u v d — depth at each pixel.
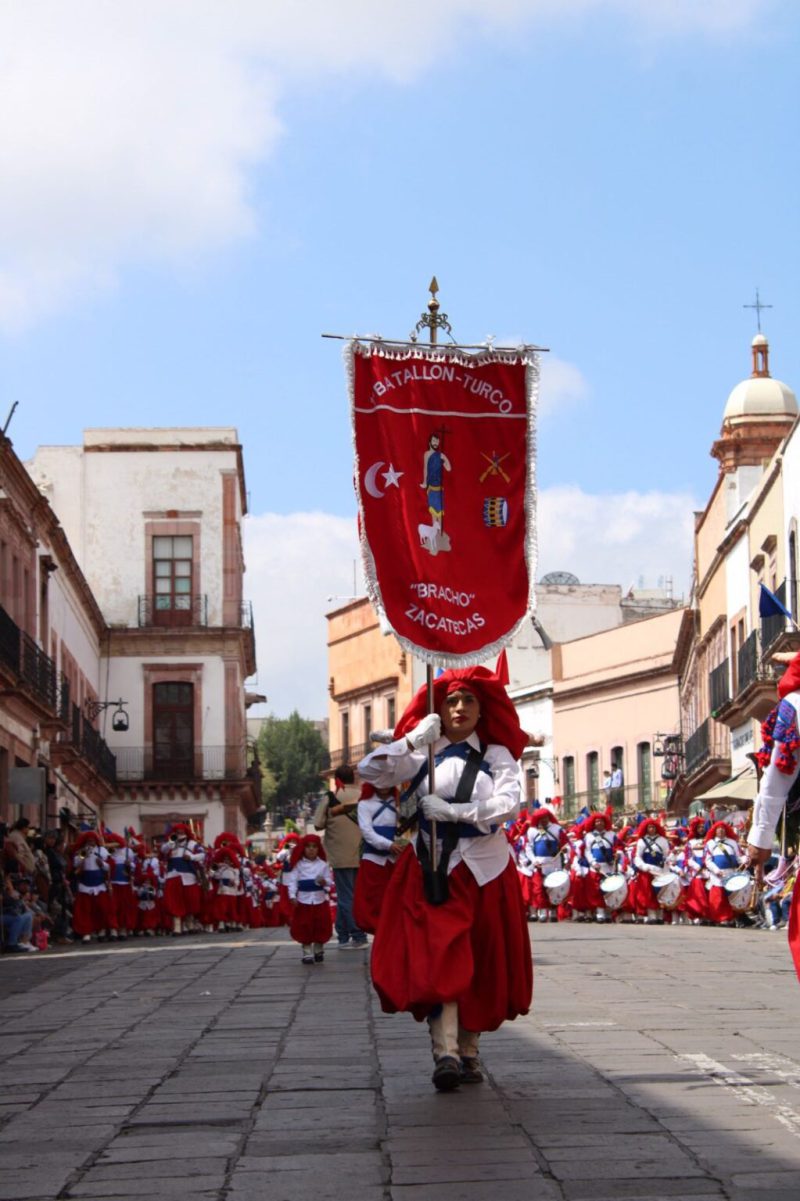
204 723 60.19
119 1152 6.78
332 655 89.12
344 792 20.36
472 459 9.05
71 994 15.01
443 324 9.16
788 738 6.99
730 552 46.56
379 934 8.06
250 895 36.38
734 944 20.09
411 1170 6.27
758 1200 5.66
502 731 8.34
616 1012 11.48
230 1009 12.77
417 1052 9.59
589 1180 6.02
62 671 47.19
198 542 61.22
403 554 8.84
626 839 30.97
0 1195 6.04
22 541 39.28
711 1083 8.09
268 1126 7.25
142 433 61.47
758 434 48.41
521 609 8.92
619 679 65.50
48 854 29.27
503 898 8.09
